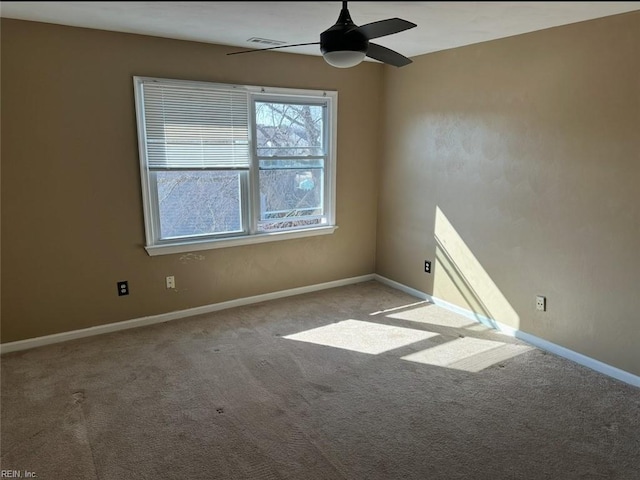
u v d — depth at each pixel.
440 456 2.37
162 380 3.11
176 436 2.53
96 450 2.42
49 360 3.38
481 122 3.88
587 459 2.34
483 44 3.77
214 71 3.95
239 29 3.34
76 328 3.74
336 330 3.93
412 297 4.77
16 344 3.53
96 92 3.50
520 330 3.77
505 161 3.71
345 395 2.93
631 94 2.87
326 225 4.89
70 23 3.24
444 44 3.86
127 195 3.76
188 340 3.72
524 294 3.69
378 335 3.84
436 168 4.38
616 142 2.97
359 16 2.92
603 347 3.20
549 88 3.32
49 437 2.52
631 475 2.22
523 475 2.23
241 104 4.14
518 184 3.63
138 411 2.76
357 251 5.18
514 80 3.56
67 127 3.44
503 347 3.62
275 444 2.46
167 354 3.48
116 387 3.02
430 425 2.62
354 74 4.73
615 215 3.04
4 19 3.12
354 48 2.40
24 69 3.24
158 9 2.80
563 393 2.95
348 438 2.51
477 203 4.00
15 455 2.37
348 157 4.89
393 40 3.70
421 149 4.51
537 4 2.64
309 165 4.71
